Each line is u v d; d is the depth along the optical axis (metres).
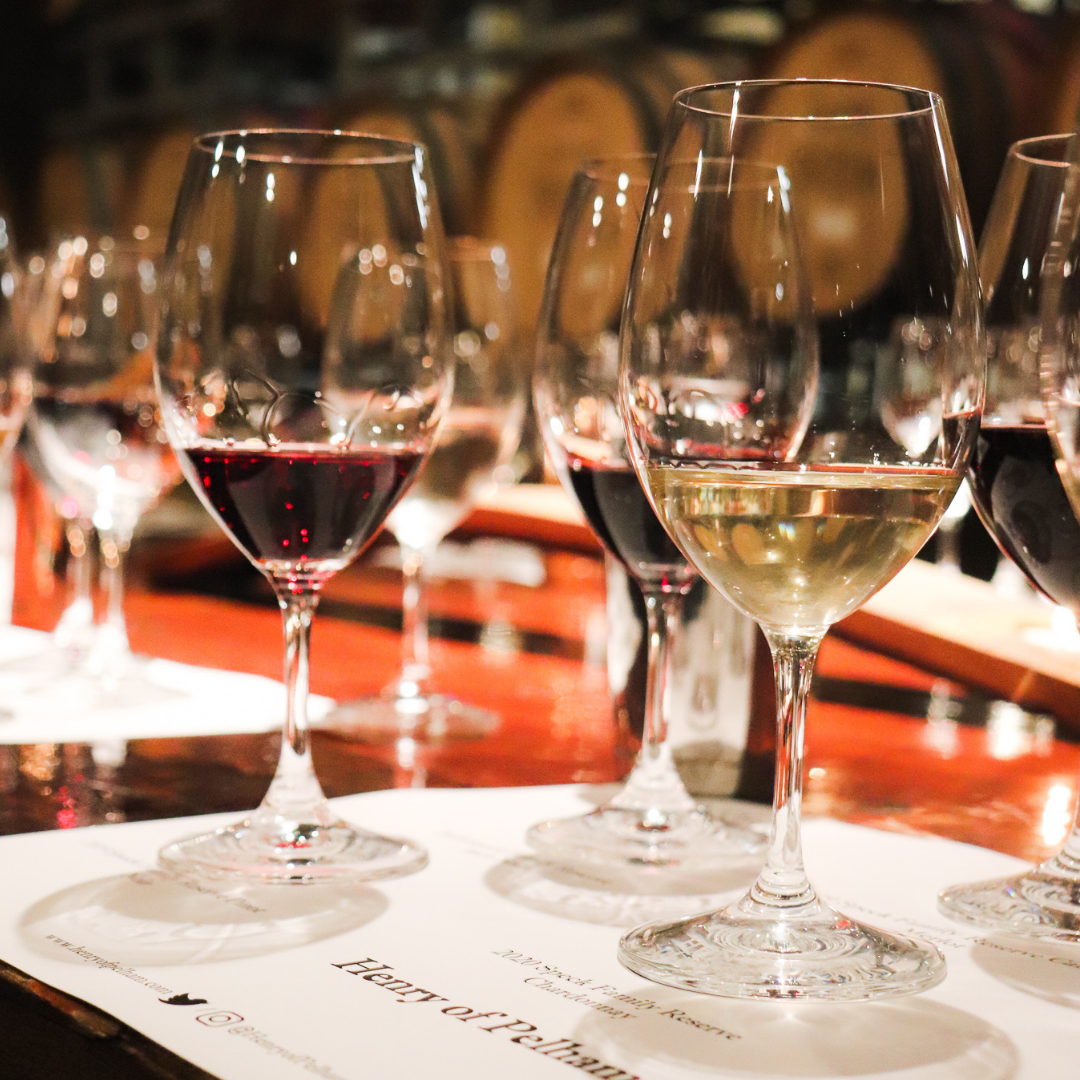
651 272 0.48
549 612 1.47
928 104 0.47
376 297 0.61
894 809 0.69
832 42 2.44
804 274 0.46
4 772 0.72
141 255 0.99
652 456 0.48
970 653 0.85
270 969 0.44
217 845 0.58
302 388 0.59
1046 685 0.82
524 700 0.97
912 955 0.46
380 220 0.61
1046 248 0.56
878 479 0.46
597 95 2.78
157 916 0.49
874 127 0.46
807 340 0.46
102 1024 0.39
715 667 0.68
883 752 0.83
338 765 0.77
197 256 0.59
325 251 0.60
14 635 1.17
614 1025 0.40
